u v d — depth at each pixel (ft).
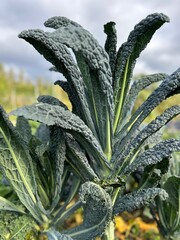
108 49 2.47
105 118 2.37
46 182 2.66
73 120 2.13
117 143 2.47
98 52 2.10
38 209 2.52
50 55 2.26
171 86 2.21
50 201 2.66
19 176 2.41
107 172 2.41
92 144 2.26
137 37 2.24
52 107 2.08
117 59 2.41
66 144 2.40
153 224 5.97
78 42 1.97
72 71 2.25
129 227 5.62
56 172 2.46
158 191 2.15
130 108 2.60
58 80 2.59
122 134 2.48
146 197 2.18
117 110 2.49
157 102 2.27
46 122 1.98
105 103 2.33
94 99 2.35
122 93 2.46
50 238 2.28
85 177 2.43
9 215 2.57
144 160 2.26
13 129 2.29
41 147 2.50
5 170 2.39
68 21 2.39
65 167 2.76
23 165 2.41
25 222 2.53
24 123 2.88
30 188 2.46
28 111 1.96
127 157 2.36
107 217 2.19
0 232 2.53
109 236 2.46
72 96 2.51
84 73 2.34
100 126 2.40
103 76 2.18
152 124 2.28
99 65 2.12
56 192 2.54
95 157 2.39
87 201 2.30
